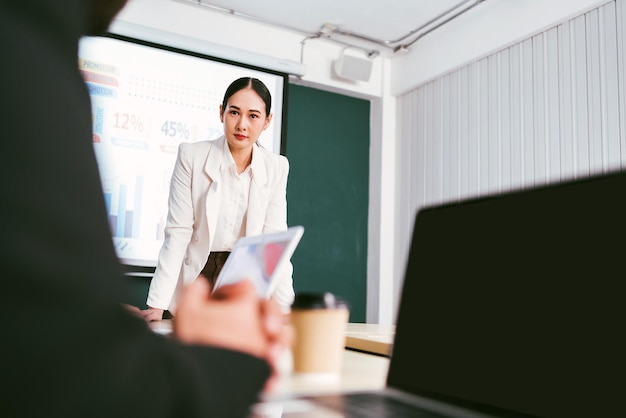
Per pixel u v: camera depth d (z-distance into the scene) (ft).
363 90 13.58
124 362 0.73
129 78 10.59
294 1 11.33
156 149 10.71
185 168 6.68
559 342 1.59
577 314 1.55
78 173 0.75
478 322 1.90
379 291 13.17
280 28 12.47
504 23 10.92
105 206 0.81
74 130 0.77
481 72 11.54
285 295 5.85
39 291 0.65
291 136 12.73
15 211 0.65
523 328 1.72
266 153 7.20
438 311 2.10
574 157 9.52
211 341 1.11
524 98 10.53
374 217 13.56
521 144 10.52
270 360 1.17
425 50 12.95
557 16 9.87
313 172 12.95
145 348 0.79
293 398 1.98
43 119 0.72
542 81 10.21
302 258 12.58
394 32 12.67
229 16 11.89
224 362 0.97
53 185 0.70
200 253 6.66
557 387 1.56
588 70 9.40
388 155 13.75
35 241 0.65
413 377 2.11
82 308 0.69
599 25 9.27
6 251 0.63
